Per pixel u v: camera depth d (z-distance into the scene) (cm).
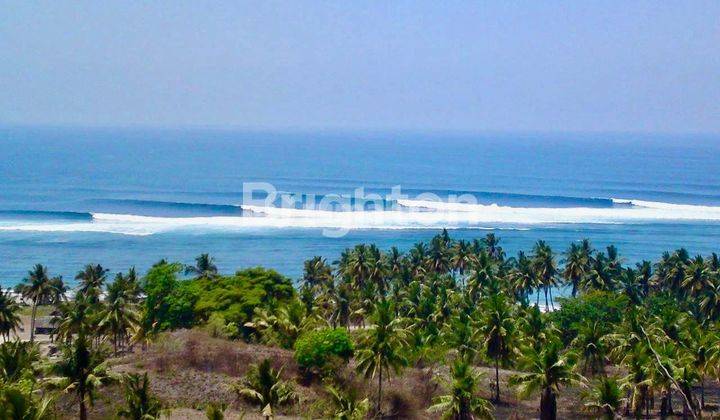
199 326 8600
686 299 10231
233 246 17900
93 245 17850
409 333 7212
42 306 11662
